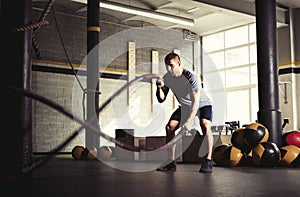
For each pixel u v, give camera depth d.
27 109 2.91
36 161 1.82
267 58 6.05
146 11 11.25
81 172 4.41
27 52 2.92
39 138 10.85
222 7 10.31
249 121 12.87
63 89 11.32
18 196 2.47
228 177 3.77
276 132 5.91
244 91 13.05
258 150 5.23
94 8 8.33
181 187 2.96
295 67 11.63
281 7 11.50
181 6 11.70
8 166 2.83
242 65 13.12
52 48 11.24
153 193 2.62
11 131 2.85
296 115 11.52
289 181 3.42
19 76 2.87
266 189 2.85
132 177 3.77
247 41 12.96
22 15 2.88
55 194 2.56
